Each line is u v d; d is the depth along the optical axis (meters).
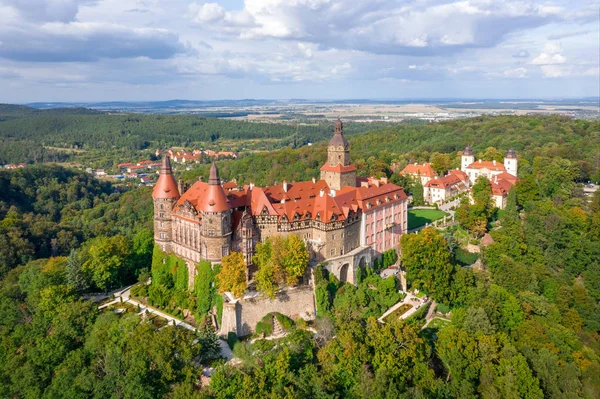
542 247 179.00
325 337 119.00
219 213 134.75
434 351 124.12
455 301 141.75
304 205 152.88
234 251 139.62
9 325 139.75
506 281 153.12
